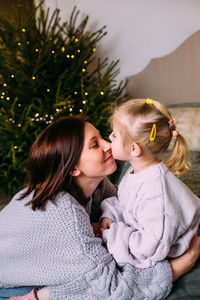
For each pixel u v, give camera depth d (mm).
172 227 758
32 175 864
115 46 2695
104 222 957
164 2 2539
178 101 2672
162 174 818
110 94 2324
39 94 1937
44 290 784
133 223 845
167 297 760
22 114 1722
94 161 842
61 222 762
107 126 1770
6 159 1979
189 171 1582
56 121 886
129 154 876
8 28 1942
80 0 2549
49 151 811
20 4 2088
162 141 848
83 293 747
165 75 2645
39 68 1841
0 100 1866
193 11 2535
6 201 2145
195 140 1960
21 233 797
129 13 2590
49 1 2502
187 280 812
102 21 2621
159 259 756
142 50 2684
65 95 2006
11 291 853
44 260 778
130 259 763
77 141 810
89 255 744
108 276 725
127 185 892
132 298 710
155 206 779
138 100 896
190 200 823
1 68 1912
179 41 2613
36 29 1992
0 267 843
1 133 1813
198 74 2557
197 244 867
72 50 2029
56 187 808
